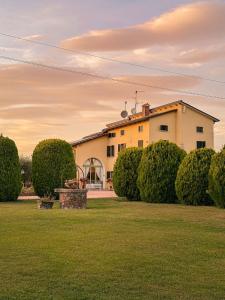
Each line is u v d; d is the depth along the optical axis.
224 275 6.79
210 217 13.78
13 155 22.27
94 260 7.59
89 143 50.19
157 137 44.72
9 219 12.78
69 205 16.62
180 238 9.70
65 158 24.12
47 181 23.83
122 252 8.20
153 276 6.68
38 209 16.27
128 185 22.36
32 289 5.96
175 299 5.66
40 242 9.12
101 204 18.97
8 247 8.60
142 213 14.77
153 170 20.70
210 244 9.07
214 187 17.62
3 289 5.95
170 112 45.38
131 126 47.00
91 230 10.70
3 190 21.69
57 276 6.61
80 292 5.86
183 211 15.67
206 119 46.53
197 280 6.51
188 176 19.16
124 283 6.30
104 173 50.47
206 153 19.33
